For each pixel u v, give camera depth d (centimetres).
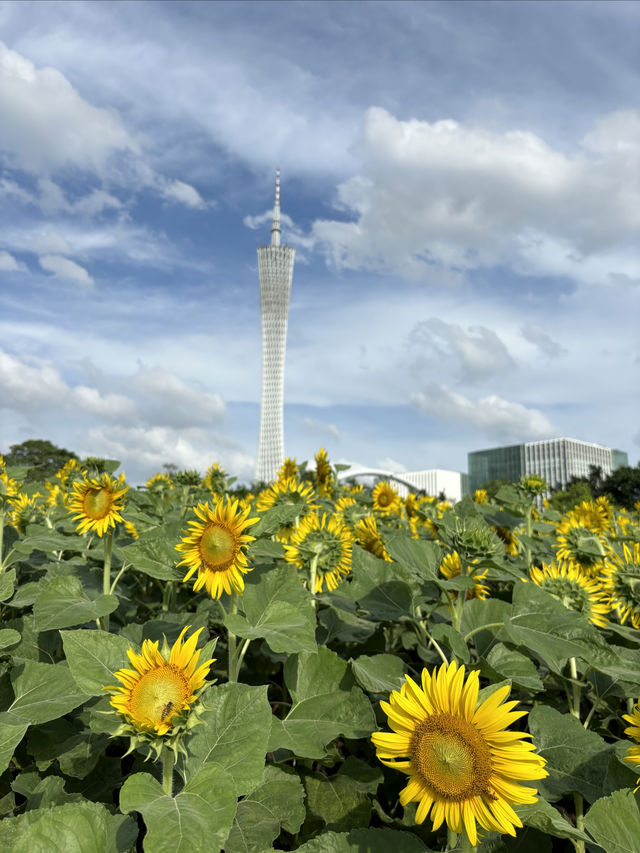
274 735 277
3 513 421
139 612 482
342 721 288
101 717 219
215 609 418
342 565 419
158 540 324
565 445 16112
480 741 175
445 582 321
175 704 184
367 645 409
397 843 209
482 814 174
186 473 657
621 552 441
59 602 305
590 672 351
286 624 286
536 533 604
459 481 12912
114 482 373
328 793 289
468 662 286
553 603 327
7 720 239
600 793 243
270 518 311
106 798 280
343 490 781
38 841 184
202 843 160
